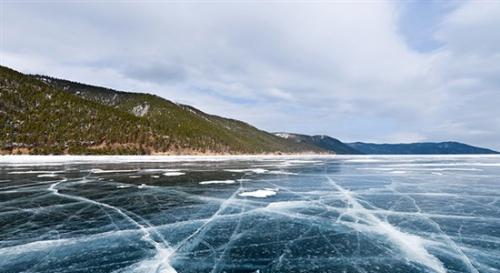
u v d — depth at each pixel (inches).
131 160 2800.2
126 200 832.9
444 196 904.9
